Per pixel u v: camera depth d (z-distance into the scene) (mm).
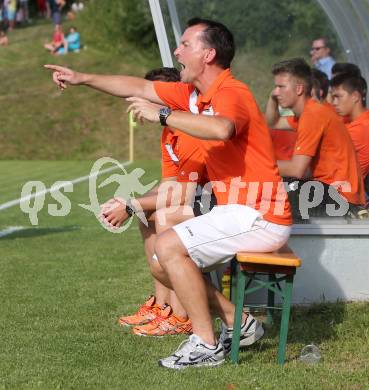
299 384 14461
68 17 125688
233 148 15508
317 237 20625
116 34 105875
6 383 14586
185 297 15531
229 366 15586
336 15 31812
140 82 18188
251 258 15086
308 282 20734
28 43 111688
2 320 19359
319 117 20172
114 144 82438
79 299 21797
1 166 71812
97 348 16922
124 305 21094
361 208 21031
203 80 15977
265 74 34156
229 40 15898
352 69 26031
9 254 29391
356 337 17672
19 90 93812
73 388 14305
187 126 14711
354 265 20703
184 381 14625
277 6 33594
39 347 16969
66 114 87750
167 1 23453
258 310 20125
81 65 102500
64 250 30359
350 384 14516
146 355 16484
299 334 18000
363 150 22969
